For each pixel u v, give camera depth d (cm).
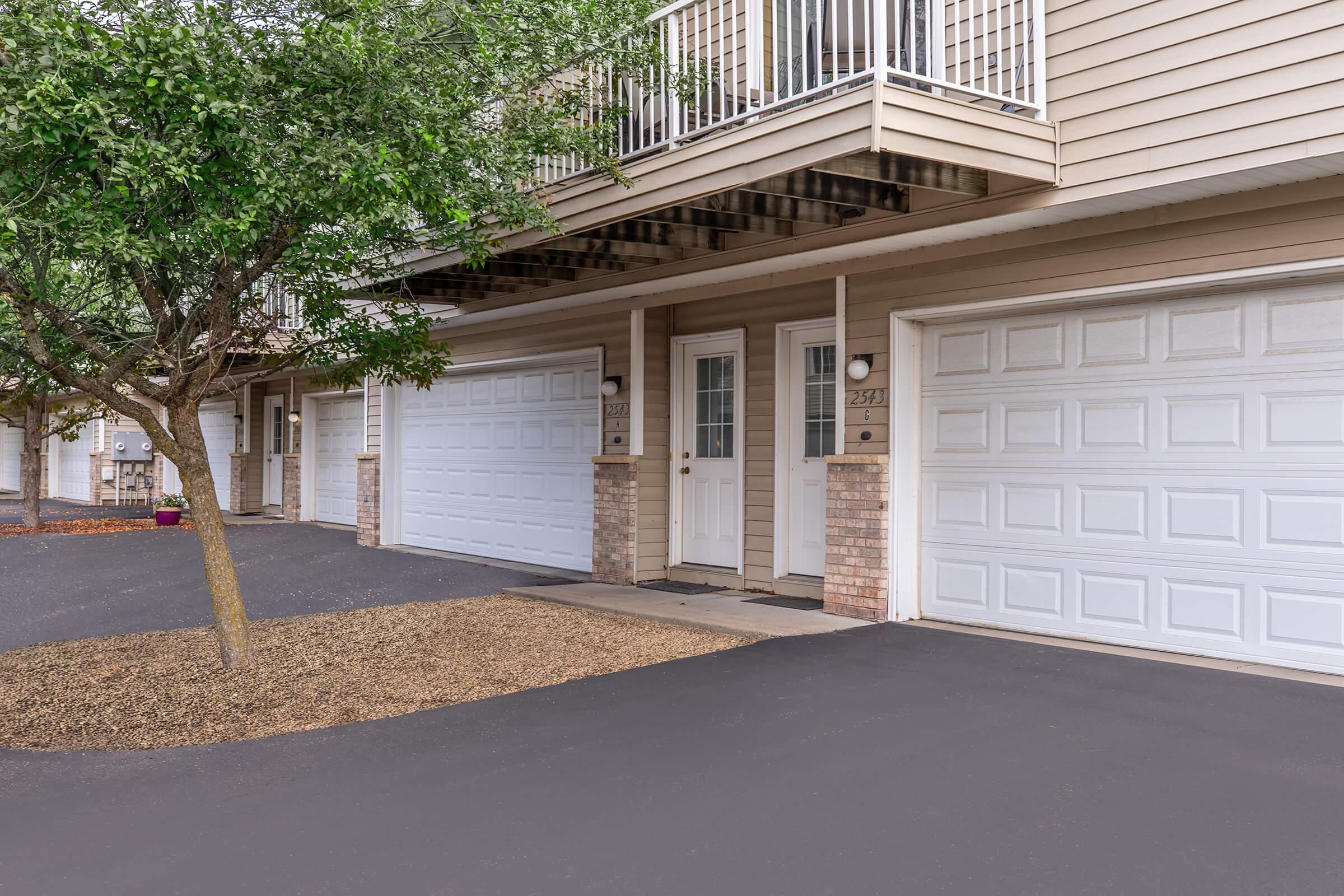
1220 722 488
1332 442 568
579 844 359
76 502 2348
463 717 529
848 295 779
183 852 356
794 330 873
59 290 611
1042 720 496
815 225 734
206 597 918
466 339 1217
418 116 589
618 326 1000
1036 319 695
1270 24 522
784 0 822
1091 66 592
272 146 543
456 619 805
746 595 884
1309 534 576
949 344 744
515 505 1174
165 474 2164
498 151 630
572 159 817
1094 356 666
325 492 1666
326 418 1661
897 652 645
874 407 759
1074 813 380
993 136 576
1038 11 603
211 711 549
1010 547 709
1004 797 397
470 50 631
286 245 614
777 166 586
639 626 762
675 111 676
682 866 340
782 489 879
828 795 402
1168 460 632
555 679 607
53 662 662
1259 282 586
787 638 697
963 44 673
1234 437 605
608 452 1009
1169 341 632
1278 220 562
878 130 530
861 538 759
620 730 498
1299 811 379
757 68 799
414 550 1304
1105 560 661
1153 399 639
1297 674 573
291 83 572
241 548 1298
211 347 611
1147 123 568
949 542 745
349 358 758
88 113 478
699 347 961
